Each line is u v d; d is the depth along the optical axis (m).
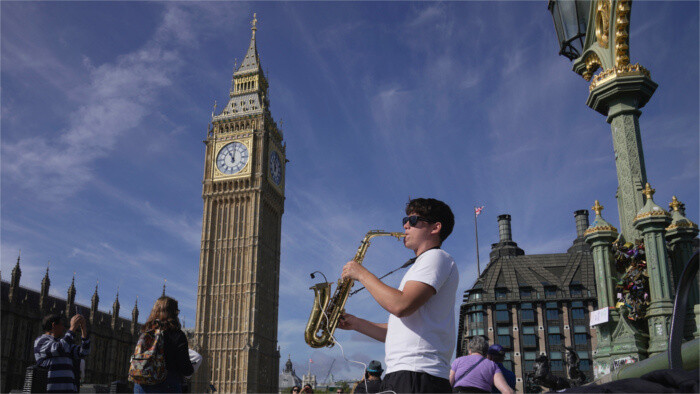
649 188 13.55
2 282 91.62
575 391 2.25
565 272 86.56
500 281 87.06
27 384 8.30
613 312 14.15
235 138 117.44
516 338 82.06
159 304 5.45
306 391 14.23
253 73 123.94
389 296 3.33
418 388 3.22
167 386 5.19
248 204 113.81
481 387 6.67
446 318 3.48
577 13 16.47
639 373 3.58
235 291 109.44
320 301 4.27
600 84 14.88
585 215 95.81
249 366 103.56
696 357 2.69
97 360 108.44
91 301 110.12
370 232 4.72
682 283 2.43
